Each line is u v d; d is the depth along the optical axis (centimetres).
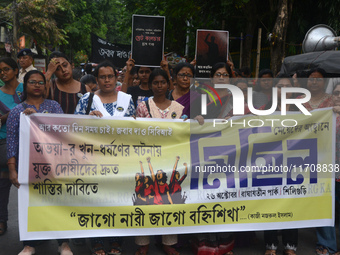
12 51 1712
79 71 800
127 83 544
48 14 1941
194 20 1402
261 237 479
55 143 388
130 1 1605
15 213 529
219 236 418
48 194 385
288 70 683
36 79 399
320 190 423
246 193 411
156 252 424
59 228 383
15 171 398
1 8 1778
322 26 768
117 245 412
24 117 384
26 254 392
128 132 400
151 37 539
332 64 605
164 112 419
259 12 1221
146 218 396
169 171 402
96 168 393
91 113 396
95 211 390
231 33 1391
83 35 2748
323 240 424
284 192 417
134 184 396
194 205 404
